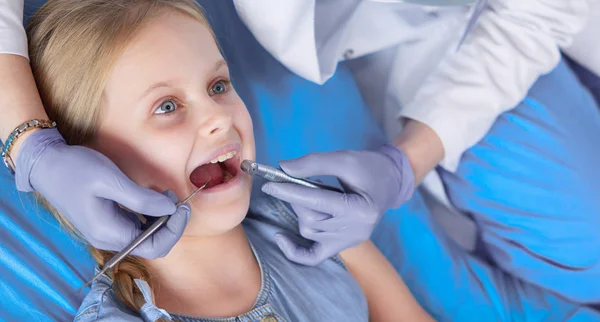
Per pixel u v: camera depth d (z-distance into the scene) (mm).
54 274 1224
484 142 1569
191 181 1142
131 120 1056
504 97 1480
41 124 1053
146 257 1005
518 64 1492
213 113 1073
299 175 1187
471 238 1658
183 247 1134
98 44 1055
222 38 1463
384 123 1709
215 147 1082
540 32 1507
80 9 1103
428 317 1346
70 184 997
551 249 1581
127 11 1075
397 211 1523
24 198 1238
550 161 1542
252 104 1470
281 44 1345
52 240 1240
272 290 1180
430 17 1497
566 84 1596
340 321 1208
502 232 1606
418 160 1412
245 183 1134
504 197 1583
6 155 1064
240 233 1213
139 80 1044
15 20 1103
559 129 1552
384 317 1335
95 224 1000
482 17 1521
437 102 1461
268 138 1473
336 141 1524
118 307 1065
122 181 986
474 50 1495
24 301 1187
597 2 1526
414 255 1510
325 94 1534
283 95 1501
